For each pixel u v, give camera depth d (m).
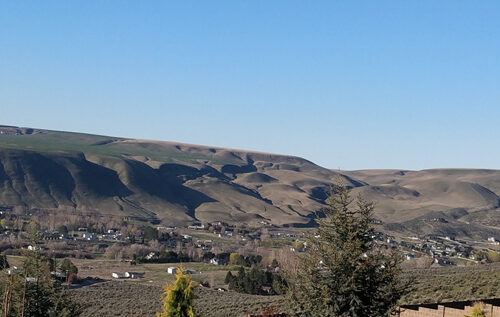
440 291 46.91
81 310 32.34
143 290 88.44
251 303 57.62
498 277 51.38
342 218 21.53
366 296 20.72
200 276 113.88
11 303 28.31
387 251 21.61
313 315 20.83
